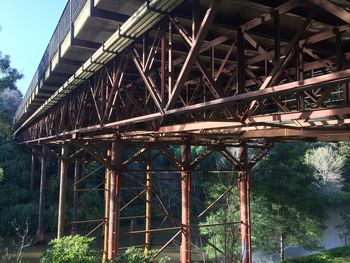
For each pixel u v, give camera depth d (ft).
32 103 73.72
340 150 170.91
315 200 77.87
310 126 27.71
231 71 36.70
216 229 64.54
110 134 43.93
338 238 101.71
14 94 218.79
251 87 43.01
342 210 102.83
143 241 97.19
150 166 57.16
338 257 64.64
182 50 30.25
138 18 20.04
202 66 18.58
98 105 35.50
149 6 18.56
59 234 62.90
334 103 35.91
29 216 108.47
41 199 92.84
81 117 40.42
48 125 68.90
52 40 43.86
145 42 23.27
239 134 40.24
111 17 26.73
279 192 75.15
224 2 21.07
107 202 59.72
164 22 21.04
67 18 34.78
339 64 23.77
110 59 28.66
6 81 141.49
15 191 119.75
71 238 42.65
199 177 111.24
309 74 37.22
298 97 29.86
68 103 50.16
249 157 96.78
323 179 133.08
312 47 28.68
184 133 36.94
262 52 20.95
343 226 98.58
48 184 122.21
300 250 90.84
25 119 112.57
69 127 47.34
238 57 22.79
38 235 91.40
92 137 44.24
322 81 12.74
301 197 76.84
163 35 21.18
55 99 52.42
